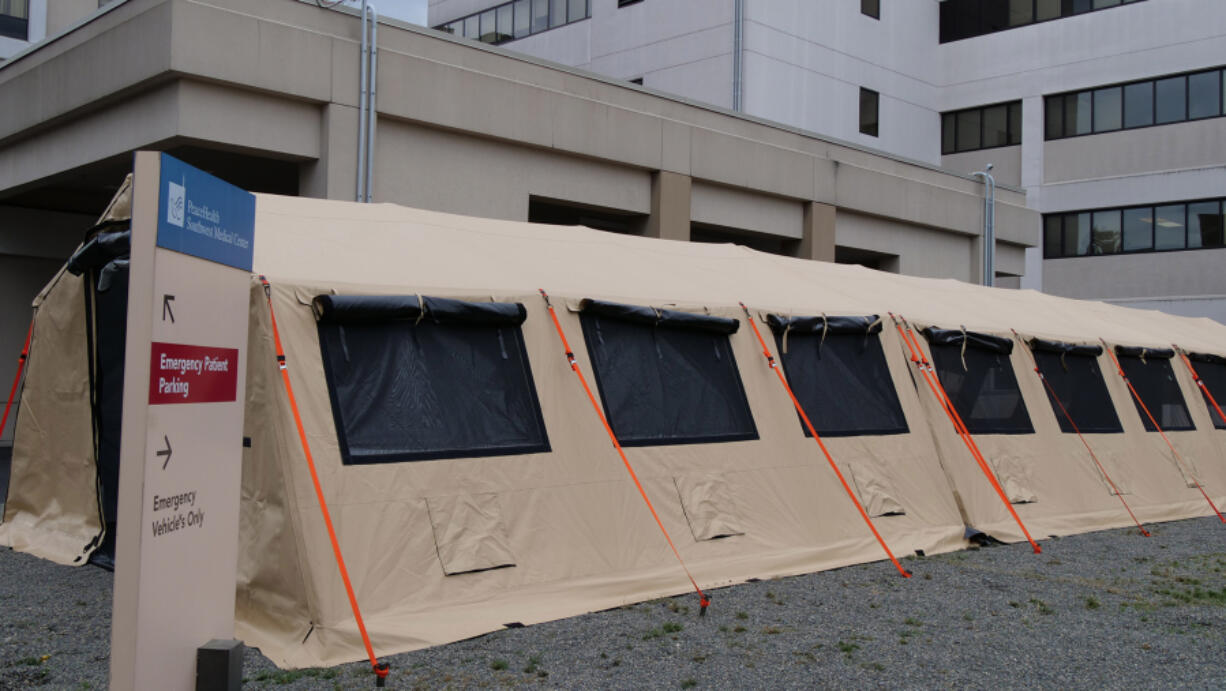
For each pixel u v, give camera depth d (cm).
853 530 852
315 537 569
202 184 451
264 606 580
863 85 2881
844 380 932
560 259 864
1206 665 569
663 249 1038
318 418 602
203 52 1148
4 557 787
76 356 812
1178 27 2859
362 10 1285
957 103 3203
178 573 435
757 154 1778
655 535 726
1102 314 1487
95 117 1312
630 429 758
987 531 946
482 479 655
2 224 1748
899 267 2111
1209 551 939
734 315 866
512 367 708
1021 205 2430
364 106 1277
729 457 805
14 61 1467
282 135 1242
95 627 590
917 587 751
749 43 2528
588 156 1541
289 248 684
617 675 524
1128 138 2948
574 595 654
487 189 1438
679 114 1691
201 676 449
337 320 626
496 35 3262
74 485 820
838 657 567
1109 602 717
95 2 2612
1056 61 3055
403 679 509
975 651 587
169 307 424
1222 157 2794
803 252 1886
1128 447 1178
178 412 433
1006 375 1089
